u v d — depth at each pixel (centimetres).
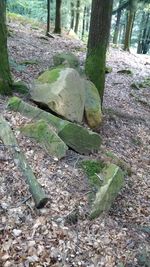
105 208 265
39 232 218
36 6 1504
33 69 538
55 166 282
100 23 422
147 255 230
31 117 319
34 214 230
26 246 204
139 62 998
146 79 764
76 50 895
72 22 1620
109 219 258
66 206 247
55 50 805
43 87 366
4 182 246
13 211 226
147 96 647
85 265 207
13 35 817
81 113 381
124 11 1692
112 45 1241
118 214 273
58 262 202
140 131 470
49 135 295
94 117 398
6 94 354
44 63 616
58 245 213
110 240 234
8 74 360
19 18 1191
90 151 333
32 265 195
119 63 900
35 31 1037
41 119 308
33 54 681
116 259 219
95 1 417
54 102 341
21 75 468
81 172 288
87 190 271
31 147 289
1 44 344
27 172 255
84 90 398
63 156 294
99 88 448
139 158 395
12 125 301
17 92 369
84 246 220
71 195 260
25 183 250
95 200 259
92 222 245
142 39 1738
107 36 434
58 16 1090
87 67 445
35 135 296
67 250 212
